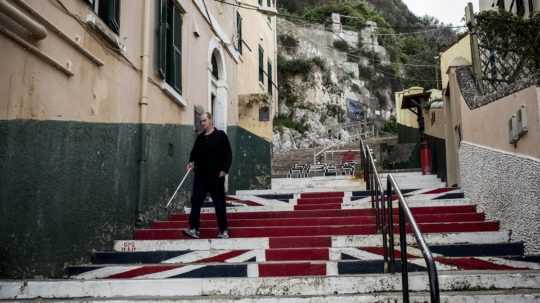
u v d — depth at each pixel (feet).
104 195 19.84
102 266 16.83
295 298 13.42
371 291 14.34
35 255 15.60
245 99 42.83
